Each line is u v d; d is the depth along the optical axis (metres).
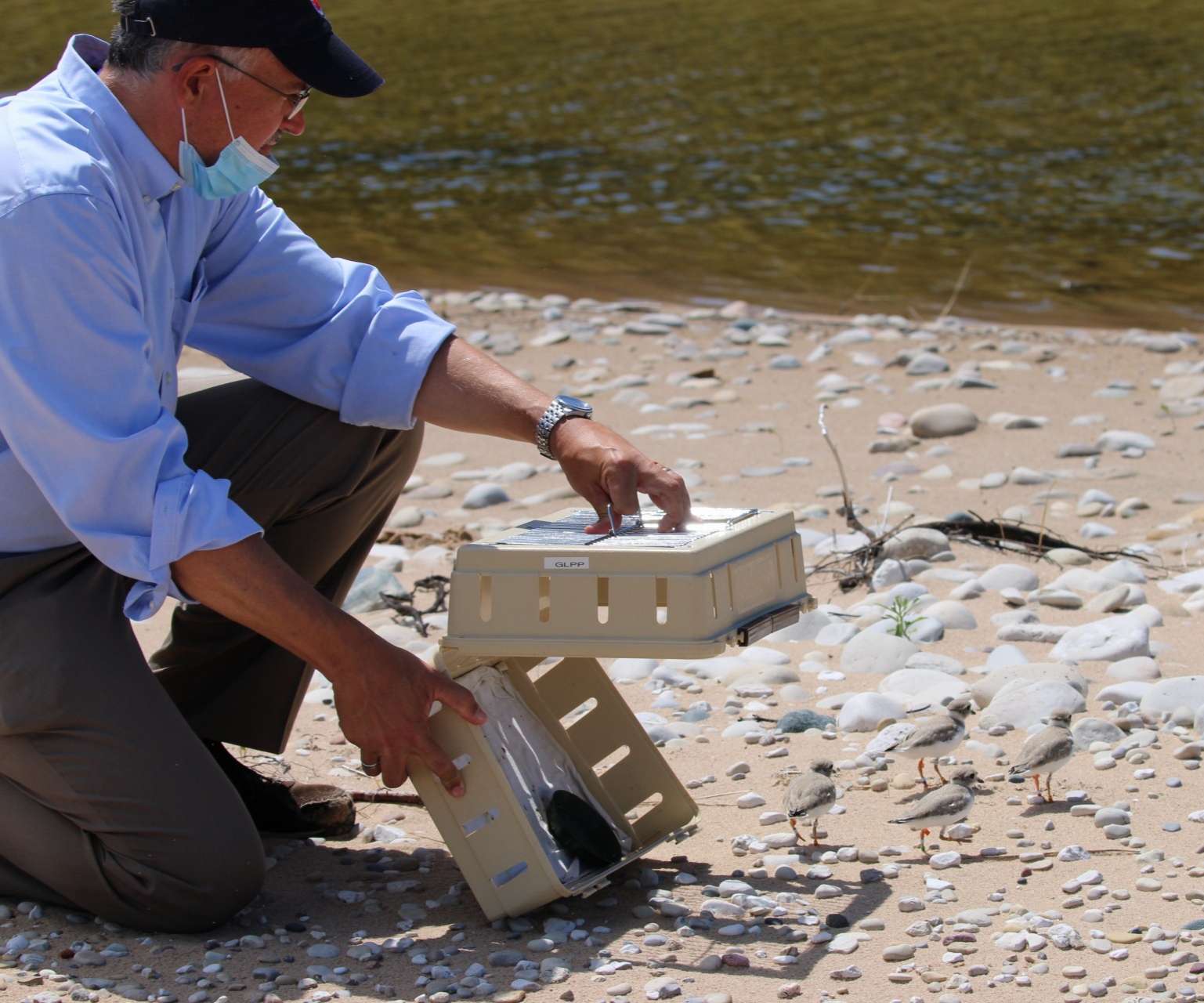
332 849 3.73
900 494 6.72
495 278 11.90
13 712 3.08
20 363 3.00
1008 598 5.37
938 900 3.25
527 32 27.08
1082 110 18.67
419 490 7.16
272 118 3.29
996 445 7.45
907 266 12.09
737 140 17.36
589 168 16.14
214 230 3.65
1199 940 3.00
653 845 3.49
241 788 3.81
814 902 3.27
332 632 3.13
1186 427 7.65
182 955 3.08
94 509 3.06
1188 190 14.59
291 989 2.92
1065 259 12.19
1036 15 27.20
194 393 3.71
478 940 3.14
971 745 4.18
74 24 28.23
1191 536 5.89
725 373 9.17
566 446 3.46
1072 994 2.82
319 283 3.74
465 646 3.15
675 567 3.03
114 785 3.09
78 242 3.02
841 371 9.11
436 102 20.48
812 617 5.27
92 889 3.17
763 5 29.77
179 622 3.72
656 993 2.85
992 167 15.77
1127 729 4.20
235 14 3.12
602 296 11.41
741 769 4.07
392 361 3.65
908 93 20.17
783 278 11.79
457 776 3.17
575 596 3.08
